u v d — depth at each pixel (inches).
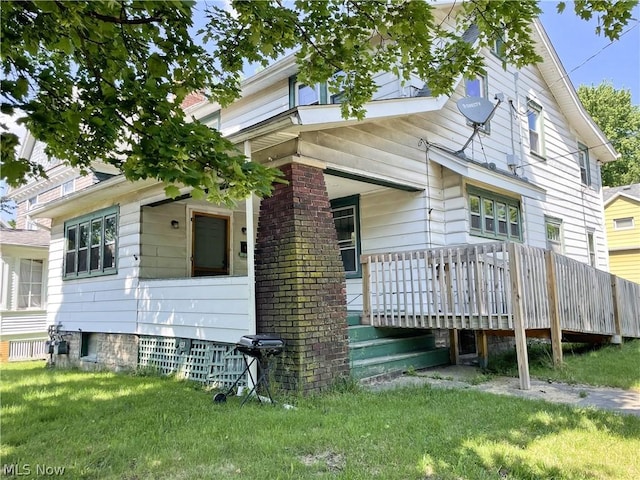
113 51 134.6
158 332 291.0
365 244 334.3
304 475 116.0
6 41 116.6
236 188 130.6
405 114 268.8
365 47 184.5
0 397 229.9
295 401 192.2
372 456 126.8
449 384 226.7
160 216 334.3
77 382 274.7
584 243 526.9
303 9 163.0
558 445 131.3
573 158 536.4
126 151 140.3
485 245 232.8
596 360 286.2
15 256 521.0
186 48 152.6
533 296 241.0
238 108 432.8
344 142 250.7
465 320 236.8
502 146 408.5
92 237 373.1
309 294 212.2
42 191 610.9
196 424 164.1
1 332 504.7
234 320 237.0
